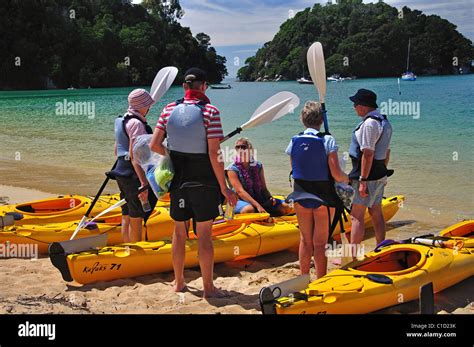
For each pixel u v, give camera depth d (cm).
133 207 502
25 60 7588
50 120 2455
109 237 580
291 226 581
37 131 2009
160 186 414
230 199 406
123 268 471
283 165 1195
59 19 7888
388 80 7481
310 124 418
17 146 1600
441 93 4072
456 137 1605
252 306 408
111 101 4109
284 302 352
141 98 483
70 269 448
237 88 6925
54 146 1602
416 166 1141
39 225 579
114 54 8294
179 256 436
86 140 1745
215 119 395
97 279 462
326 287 379
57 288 450
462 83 5703
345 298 369
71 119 2492
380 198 497
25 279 471
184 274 497
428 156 1276
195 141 396
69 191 937
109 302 416
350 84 6359
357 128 478
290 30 9631
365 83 6556
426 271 417
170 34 9931
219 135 395
